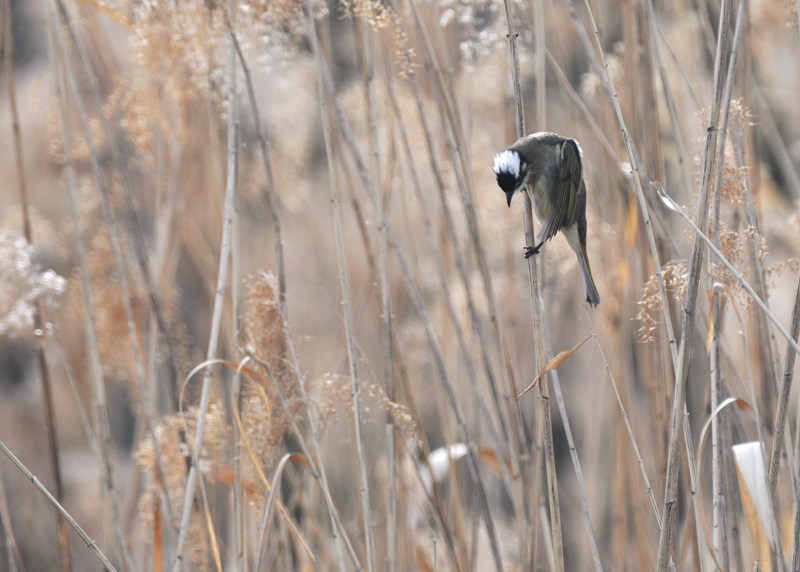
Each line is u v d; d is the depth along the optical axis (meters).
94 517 14.91
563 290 12.70
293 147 13.55
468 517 11.49
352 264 14.43
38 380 15.49
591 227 11.12
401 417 9.26
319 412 9.11
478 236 9.54
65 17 10.00
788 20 10.18
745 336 7.66
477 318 9.54
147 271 10.09
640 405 11.09
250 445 8.83
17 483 15.28
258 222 14.51
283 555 10.34
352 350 8.76
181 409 8.55
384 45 10.05
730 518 8.90
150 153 10.70
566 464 15.46
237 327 9.84
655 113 9.31
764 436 9.01
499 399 9.62
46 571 14.45
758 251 8.59
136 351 9.59
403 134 9.81
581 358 14.09
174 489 9.46
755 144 9.76
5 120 13.80
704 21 10.02
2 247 9.56
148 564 9.56
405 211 10.98
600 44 7.76
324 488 8.30
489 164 11.61
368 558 8.50
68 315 11.78
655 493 9.45
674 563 8.10
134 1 10.14
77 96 9.84
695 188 9.34
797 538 6.92
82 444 15.59
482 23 10.42
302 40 11.10
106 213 9.81
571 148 8.43
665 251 9.29
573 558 14.22
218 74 9.59
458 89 11.17
